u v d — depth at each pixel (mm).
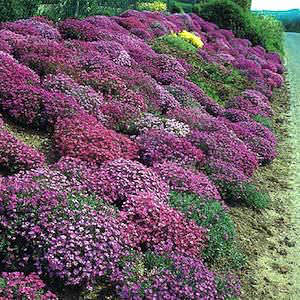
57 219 7148
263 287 8445
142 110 13016
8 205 7145
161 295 6707
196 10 40406
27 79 11742
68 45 15398
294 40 75062
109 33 18281
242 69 25297
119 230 7500
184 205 8984
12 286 6004
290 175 14039
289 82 31266
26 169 8867
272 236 10242
